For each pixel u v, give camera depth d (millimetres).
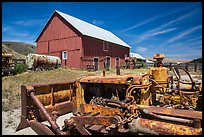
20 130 4668
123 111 3900
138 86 4254
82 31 25547
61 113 5301
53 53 27703
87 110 4777
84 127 3871
